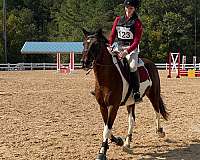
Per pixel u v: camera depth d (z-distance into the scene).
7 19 67.56
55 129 9.95
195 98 16.27
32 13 78.25
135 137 9.27
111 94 7.37
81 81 25.09
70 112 12.52
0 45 59.03
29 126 10.27
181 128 10.29
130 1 7.95
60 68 38.41
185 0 67.62
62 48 54.28
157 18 65.19
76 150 8.03
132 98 8.03
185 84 23.23
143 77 8.36
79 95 16.91
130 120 8.33
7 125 10.36
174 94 17.70
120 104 7.78
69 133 9.52
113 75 7.38
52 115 11.93
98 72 7.34
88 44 7.19
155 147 8.43
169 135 9.50
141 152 8.04
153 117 11.77
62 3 81.75
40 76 31.42
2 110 12.69
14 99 15.36
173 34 62.94
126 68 7.80
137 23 8.00
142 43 61.97
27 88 19.95
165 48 62.19
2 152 7.82
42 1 83.50
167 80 26.91
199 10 67.62
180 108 13.55
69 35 72.25
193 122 11.09
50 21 81.25
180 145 8.61
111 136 8.31
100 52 7.24
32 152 7.84
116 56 7.61
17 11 75.00
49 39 71.00
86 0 78.56
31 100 15.12
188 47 64.00
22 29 64.69
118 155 7.80
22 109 12.93
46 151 7.93
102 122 10.97
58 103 14.40
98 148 8.21
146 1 67.50
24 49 54.06
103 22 66.81
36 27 75.81
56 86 21.25
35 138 8.98
